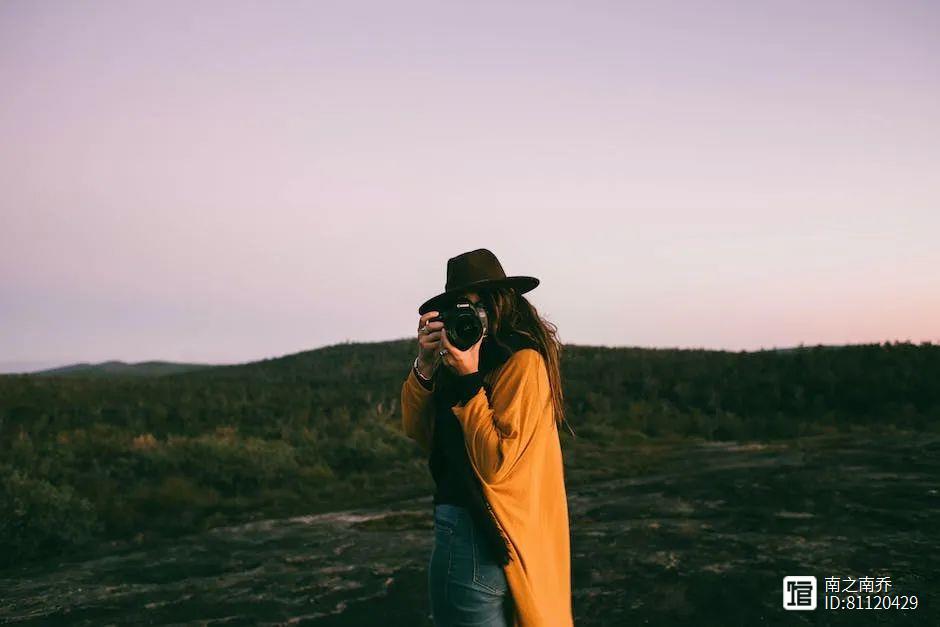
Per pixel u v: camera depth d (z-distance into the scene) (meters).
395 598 6.43
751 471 12.04
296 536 9.45
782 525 8.09
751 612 5.37
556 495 2.24
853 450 13.59
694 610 5.51
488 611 2.19
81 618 6.31
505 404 2.17
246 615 6.19
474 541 2.18
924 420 18.95
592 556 7.27
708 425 20.78
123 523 10.33
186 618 6.20
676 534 7.98
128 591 7.14
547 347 2.36
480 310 2.17
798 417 21.69
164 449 15.07
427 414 2.45
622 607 5.69
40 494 9.88
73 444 16.09
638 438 19.14
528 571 2.14
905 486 9.74
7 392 25.47
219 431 19.05
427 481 13.58
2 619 6.38
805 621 5.12
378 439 17.31
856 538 7.30
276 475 14.00
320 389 34.88
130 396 27.11
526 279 2.29
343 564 7.82
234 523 10.55
